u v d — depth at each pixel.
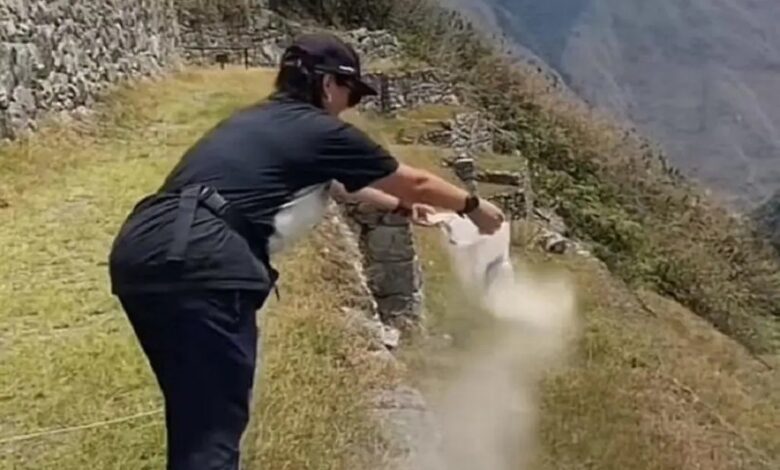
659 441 8.71
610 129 32.66
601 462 7.63
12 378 5.65
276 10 30.16
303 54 3.26
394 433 5.72
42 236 8.11
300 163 3.16
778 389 16.83
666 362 13.57
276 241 3.19
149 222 3.08
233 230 3.09
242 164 3.13
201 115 14.39
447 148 19.33
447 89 25.16
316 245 8.23
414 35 31.36
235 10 24.86
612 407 8.92
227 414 3.06
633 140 33.25
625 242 24.16
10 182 9.55
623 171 29.23
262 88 18.38
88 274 7.31
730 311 23.59
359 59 3.52
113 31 15.45
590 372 9.68
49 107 11.98
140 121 13.60
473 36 33.16
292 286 7.44
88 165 10.63
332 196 3.49
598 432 8.12
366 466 5.27
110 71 14.99
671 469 8.32
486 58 31.55
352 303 7.71
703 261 25.58
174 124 13.60
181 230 3.04
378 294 8.62
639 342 13.95
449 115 22.47
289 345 6.48
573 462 7.46
